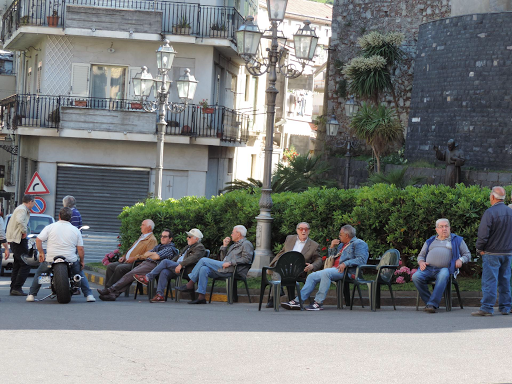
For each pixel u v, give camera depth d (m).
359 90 32.62
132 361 7.51
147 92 20.22
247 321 10.67
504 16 25.86
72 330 9.34
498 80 25.89
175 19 30.06
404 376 6.90
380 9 34.97
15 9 32.03
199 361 7.57
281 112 46.97
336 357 7.79
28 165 32.47
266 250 15.40
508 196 14.30
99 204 29.78
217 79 31.39
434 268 12.21
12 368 7.03
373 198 15.00
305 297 12.56
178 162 29.75
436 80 27.89
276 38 15.12
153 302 13.89
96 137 28.81
